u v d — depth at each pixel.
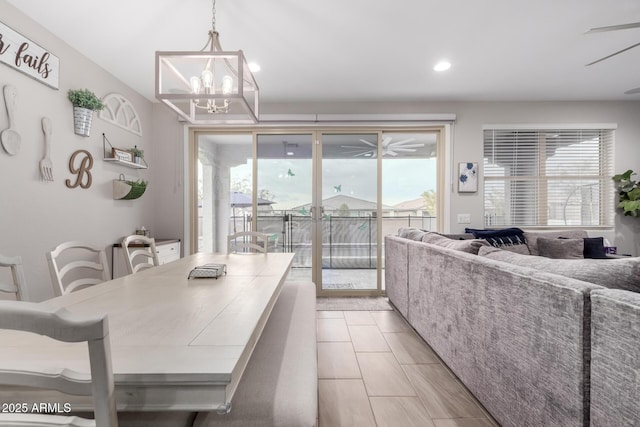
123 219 3.16
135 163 3.21
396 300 3.10
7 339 0.81
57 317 0.49
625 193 3.69
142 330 0.86
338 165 3.94
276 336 1.39
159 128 3.77
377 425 1.45
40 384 0.54
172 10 2.09
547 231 3.55
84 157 2.61
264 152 3.97
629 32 2.35
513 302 1.25
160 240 3.56
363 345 2.36
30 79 2.14
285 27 2.30
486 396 1.46
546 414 1.08
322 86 3.37
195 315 0.99
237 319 0.95
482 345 1.48
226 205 4.30
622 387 0.81
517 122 3.79
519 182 3.85
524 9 2.10
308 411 0.85
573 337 0.96
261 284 1.44
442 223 3.89
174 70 1.73
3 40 1.93
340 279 3.95
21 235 2.08
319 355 2.19
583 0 2.01
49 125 2.28
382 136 4.05
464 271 1.65
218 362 0.68
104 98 2.91
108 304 1.12
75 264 1.57
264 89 3.44
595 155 3.82
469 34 2.39
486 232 3.49
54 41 2.33
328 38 2.45
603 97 3.67
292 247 3.98
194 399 0.64
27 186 2.12
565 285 0.99
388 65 2.89
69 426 0.54
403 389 1.76
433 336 2.12
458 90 3.47
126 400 0.65
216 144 4.31
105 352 0.53
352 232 3.96
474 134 3.80
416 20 2.22
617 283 1.00
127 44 2.49
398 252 3.00
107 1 1.99
